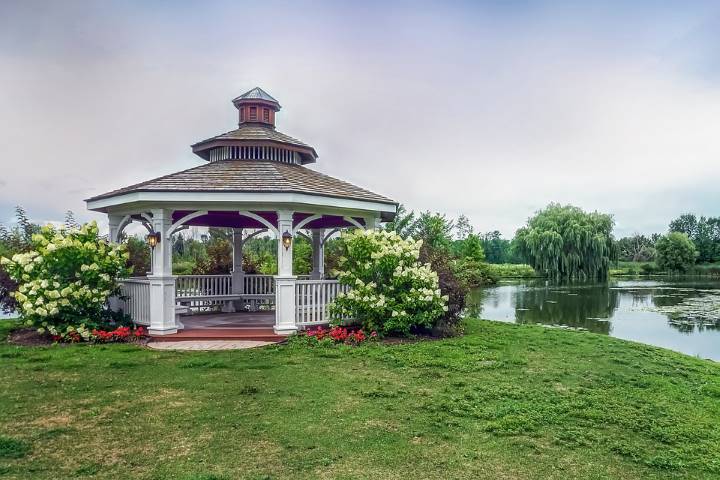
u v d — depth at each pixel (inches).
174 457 158.7
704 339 561.0
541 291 1212.5
